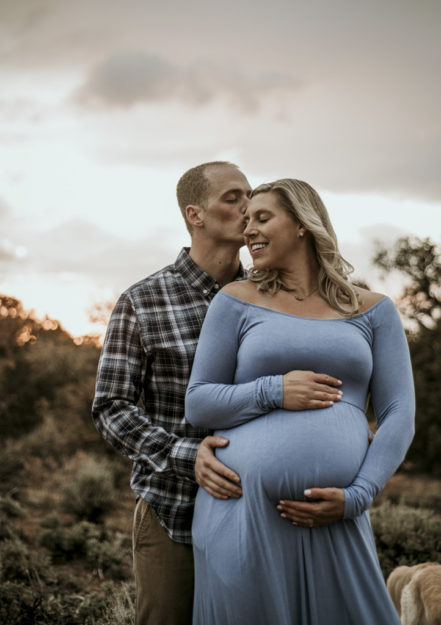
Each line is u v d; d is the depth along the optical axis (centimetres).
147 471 275
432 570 353
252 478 229
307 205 251
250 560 224
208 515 241
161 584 270
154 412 284
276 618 219
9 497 935
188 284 293
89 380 1667
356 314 248
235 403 236
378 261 1972
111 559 686
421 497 1123
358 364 237
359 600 225
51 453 1431
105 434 278
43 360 1941
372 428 1170
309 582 223
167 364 281
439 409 1516
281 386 230
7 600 520
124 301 288
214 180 295
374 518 675
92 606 514
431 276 1930
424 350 1728
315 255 254
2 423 1706
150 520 276
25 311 2436
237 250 303
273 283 252
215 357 249
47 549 732
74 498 960
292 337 238
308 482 225
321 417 231
